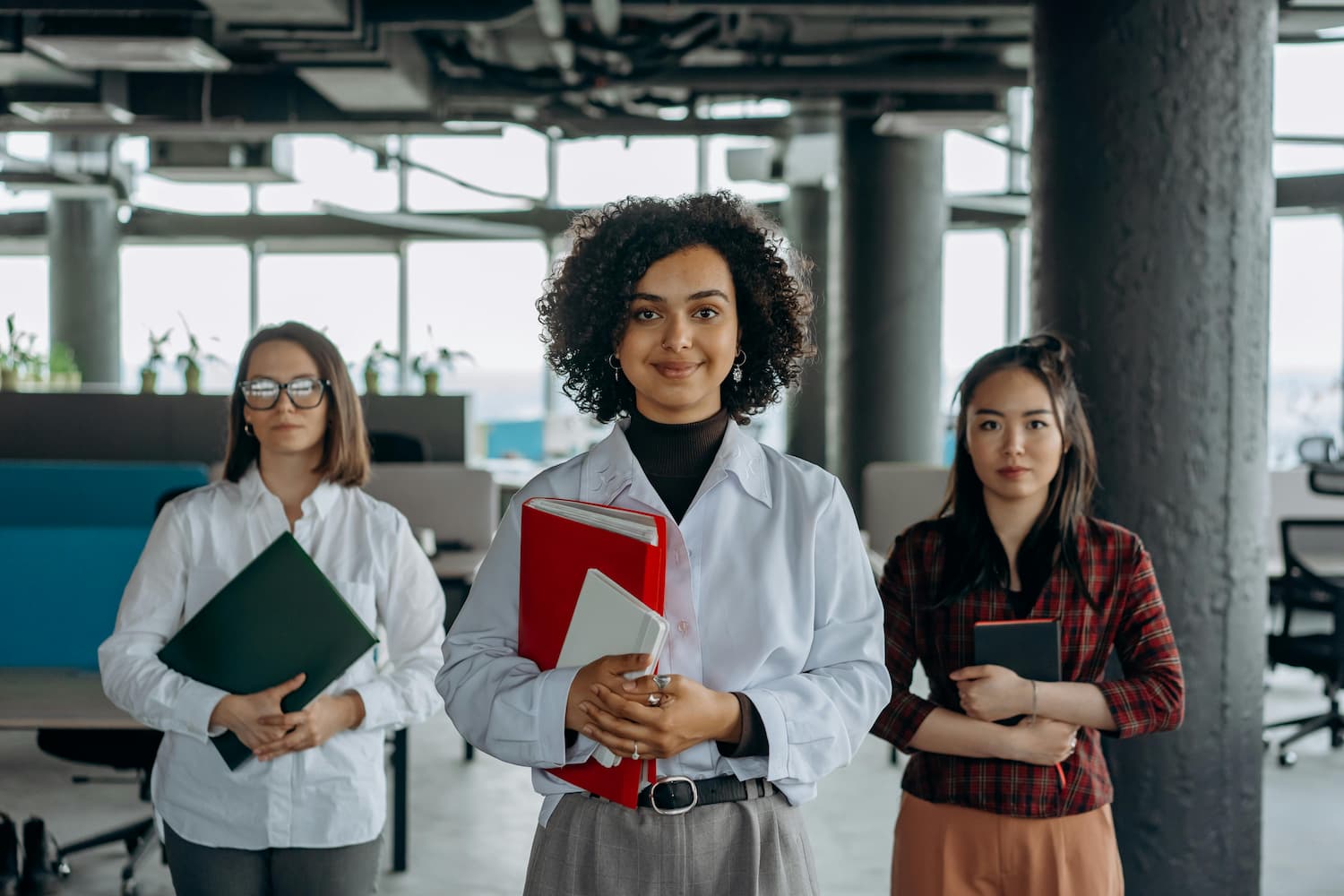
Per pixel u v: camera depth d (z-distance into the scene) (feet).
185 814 5.92
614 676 3.73
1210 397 7.62
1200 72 7.53
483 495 16.48
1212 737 7.64
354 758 6.09
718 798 4.10
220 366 23.03
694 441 4.40
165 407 22.35
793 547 4.32
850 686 4.23
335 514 6.47
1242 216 7.63
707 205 4.36
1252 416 7.72
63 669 10.12
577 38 20.12
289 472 6.50
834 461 27.63
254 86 23.15
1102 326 7.76
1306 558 17.75
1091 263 7.80
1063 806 5.54
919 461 26.96
